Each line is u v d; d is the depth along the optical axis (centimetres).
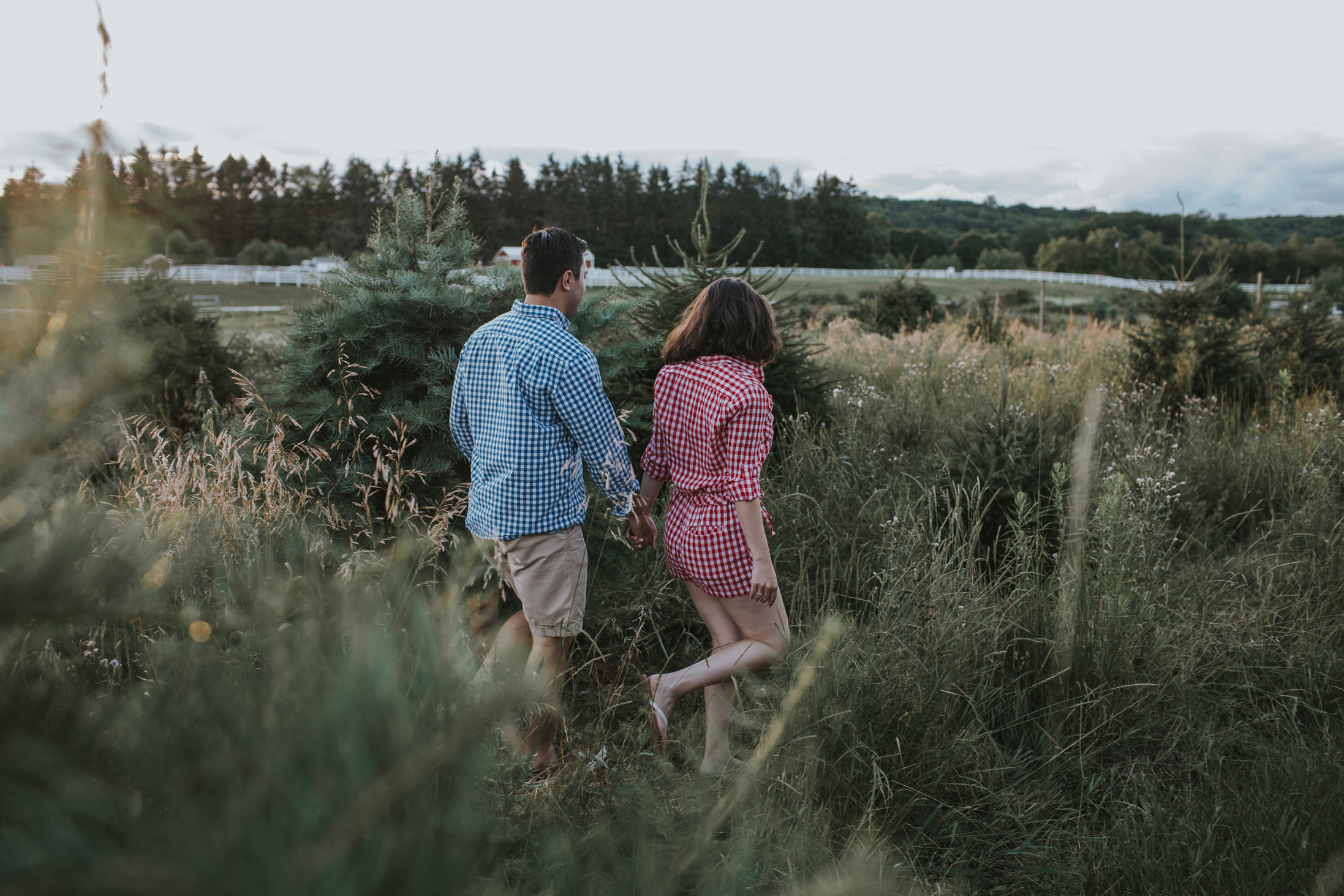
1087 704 271
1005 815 230
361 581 101
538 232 258
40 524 66
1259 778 243
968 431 468
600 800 166
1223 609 345
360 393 321
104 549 71
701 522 258
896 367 938
